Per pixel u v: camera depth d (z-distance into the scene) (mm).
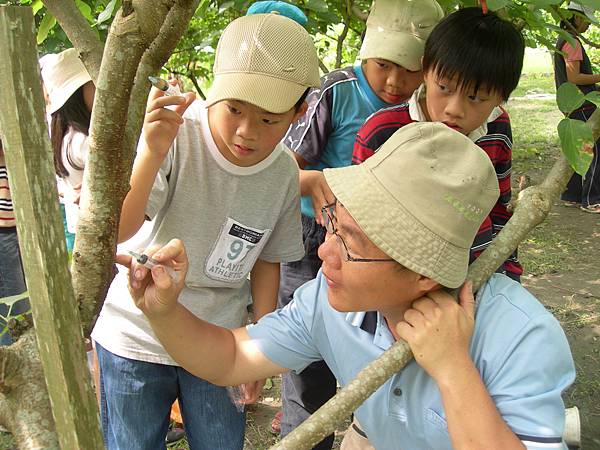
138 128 1102
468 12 2131
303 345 1823
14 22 762
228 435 2305
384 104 2545
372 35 2471
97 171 1031
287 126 1934
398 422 1600
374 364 1391
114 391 2201
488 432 1305
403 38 2402
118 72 946
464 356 1363
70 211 2418
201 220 2059
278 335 1808
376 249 1388
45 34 1914
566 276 5219
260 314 2363
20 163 784
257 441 3373
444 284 1362
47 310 817
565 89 1531
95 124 987
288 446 1310
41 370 986
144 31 926
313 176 2344
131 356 2145
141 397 2193
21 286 3352
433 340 1359
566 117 1539
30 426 950
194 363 1707
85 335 1112
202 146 2014
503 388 1394
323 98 2553
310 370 2697
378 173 1377
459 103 2115
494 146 2428
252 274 2395
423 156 1353
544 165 8109
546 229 6230
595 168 6559
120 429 2242
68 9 1188
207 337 1710
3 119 786
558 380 1401
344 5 3715
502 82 2078
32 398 964
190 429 2336
